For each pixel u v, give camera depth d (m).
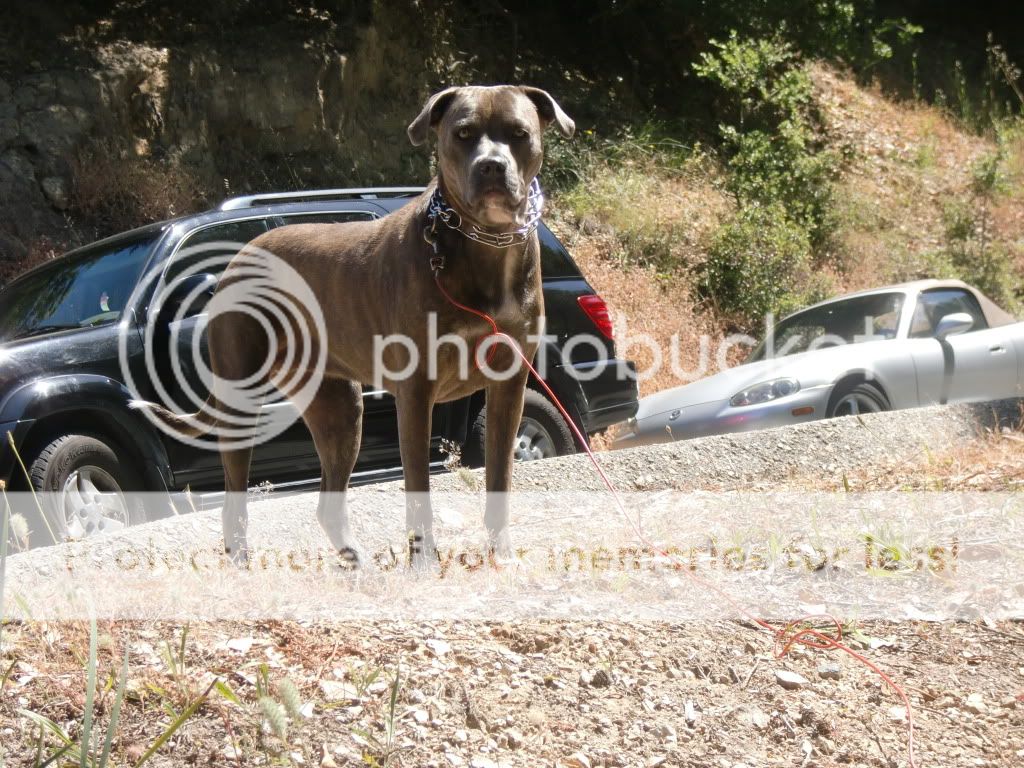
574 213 14.72
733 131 17.53
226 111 13.18
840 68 22.23
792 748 2.87
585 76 18.41
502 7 17.98
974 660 3.32
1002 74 25.30
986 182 19.81
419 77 15.36
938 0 27.52
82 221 11.66
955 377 8.70
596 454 6.24
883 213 18.41
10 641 3.06
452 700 2.89
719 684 3.12
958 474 5.47
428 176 14.86
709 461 6.32
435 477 5.65
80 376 5.58
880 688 3.16
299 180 13.59
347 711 2.79
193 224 6.36
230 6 13.99
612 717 2.91
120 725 2.68
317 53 13.97
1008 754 2.89
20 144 11.55
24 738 2.60
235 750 2.60
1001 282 17.53
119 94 12.31
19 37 12.22
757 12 19.42
